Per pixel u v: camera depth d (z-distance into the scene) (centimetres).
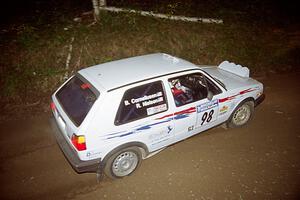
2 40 810
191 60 923
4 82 715
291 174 511
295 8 1373
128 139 461
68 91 494
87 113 430
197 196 466
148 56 561
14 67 745
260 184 489
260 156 554
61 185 481
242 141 595
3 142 573
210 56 948
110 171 479
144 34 905
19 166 516
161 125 487
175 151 566
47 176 498
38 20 945
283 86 824
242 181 495
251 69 923
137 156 498
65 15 995
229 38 1010
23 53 768
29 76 744
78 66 803
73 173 507
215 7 1231
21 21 943
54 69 776
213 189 479
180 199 460
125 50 862
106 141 443
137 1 1138
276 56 987
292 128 638
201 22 1041
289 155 557
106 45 848
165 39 920
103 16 934
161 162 537
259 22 1177
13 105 694
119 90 445
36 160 532
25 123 638
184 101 508
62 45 810
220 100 555
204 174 510
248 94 599
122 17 953
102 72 489
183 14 1083
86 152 433
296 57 995
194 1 1249
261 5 1343
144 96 465
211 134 617
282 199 460
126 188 480
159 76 480
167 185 487
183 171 516
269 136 611
